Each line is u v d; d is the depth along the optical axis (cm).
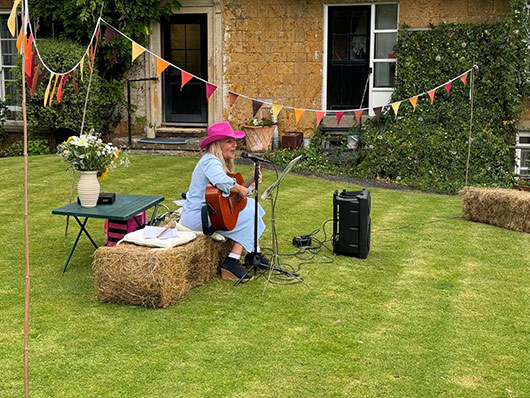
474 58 1041
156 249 452
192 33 1187
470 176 982
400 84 1073
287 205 774
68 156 510
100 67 1177
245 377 356
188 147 1114
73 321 423
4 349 382
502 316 446
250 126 1090
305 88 1130
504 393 345
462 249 609
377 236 651
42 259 548
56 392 337
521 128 1080
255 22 1125
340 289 493
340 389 346
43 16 1141
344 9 1125
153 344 392
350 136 1080
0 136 1207
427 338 409
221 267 510
